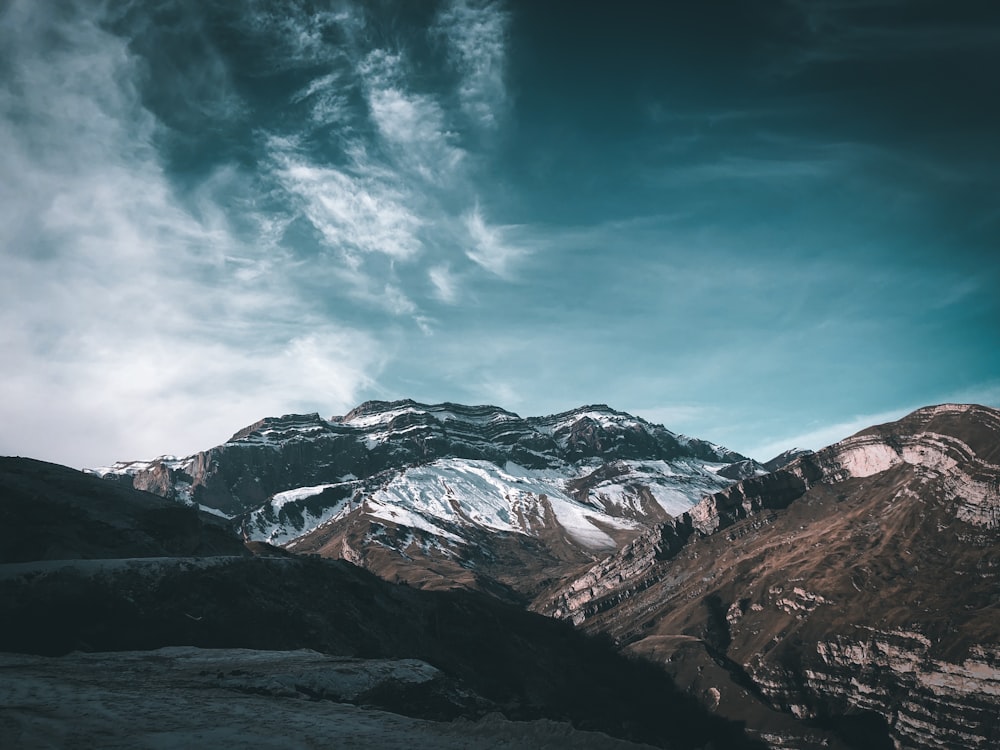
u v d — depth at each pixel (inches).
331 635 6432.1
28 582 4581.7
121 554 5999.0
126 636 4608.8
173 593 5285.4
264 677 2847.0
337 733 2027.6
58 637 4234.7
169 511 6771.7
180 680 2731.3
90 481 7091.5
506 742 1968.5
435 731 2084.2
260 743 1902.1
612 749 1923.0
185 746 1850.4
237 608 5649.6
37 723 1974.7
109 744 1836.9
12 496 6240.2
